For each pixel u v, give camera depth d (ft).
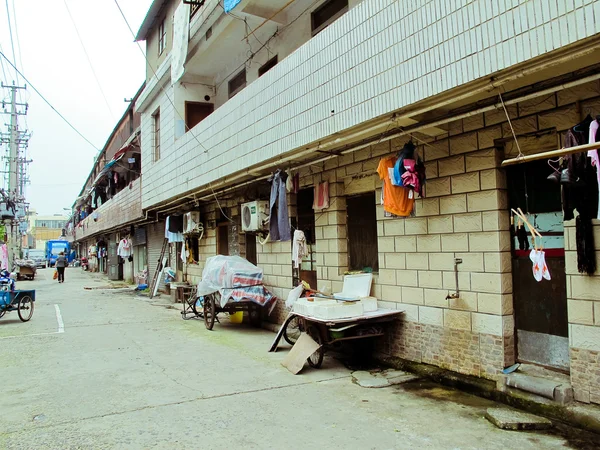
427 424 14.39
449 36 14.87
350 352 23.53
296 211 30.42
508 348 16.80
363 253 24.50
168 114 42.14
